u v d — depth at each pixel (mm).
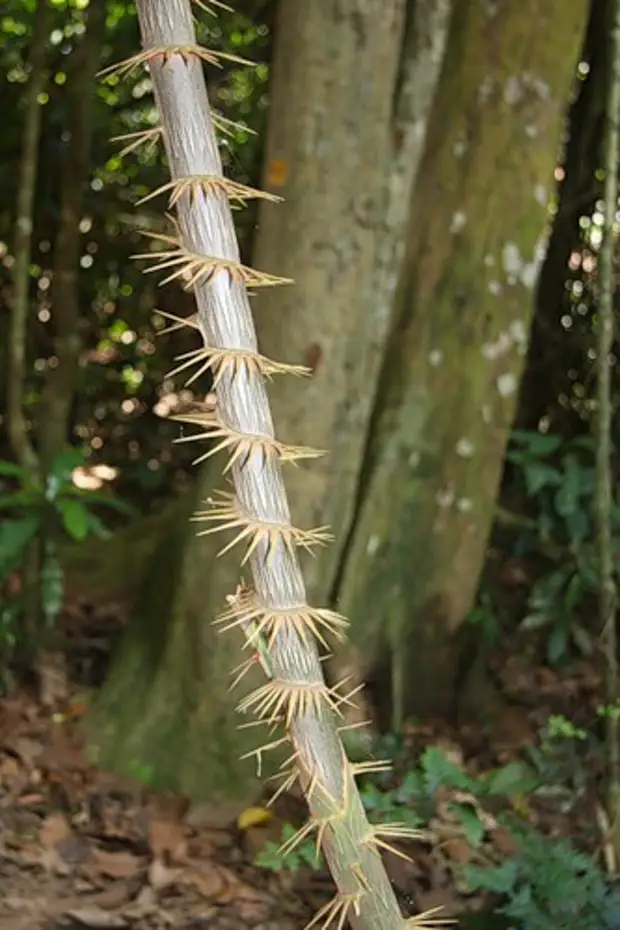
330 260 3098
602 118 4516
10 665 3795
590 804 3221
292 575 1350
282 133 3104
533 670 4152
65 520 3410
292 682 1353
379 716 3668
